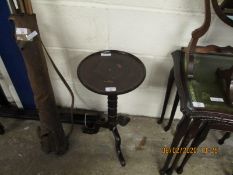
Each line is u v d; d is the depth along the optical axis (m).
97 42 1.42
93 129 1.71
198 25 1.28
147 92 1.67
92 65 1.32
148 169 1.55
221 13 1.11
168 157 1.38
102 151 1.63
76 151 1.63
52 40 1.43
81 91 1.73
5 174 1.51
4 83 1.69
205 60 1.29
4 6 1.26
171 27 1.30
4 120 1.80
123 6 1.24
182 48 1.34
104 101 1.79
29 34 1.08
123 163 1.55
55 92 1.76
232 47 1.32
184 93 1.14
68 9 1.28
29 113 1.80
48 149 1.56
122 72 1.28
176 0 1.19
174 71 1.24
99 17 1.29
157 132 1.76
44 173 1.52
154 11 1.24
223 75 1.17
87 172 1.53
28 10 1.08
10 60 1.53
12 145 1.65
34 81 1.23
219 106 1.09
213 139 1.73
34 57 1.15
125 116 1.83
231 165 1.60
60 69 1.59
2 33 1.38
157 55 1.44
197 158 1.62
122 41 1.39
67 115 1.79
